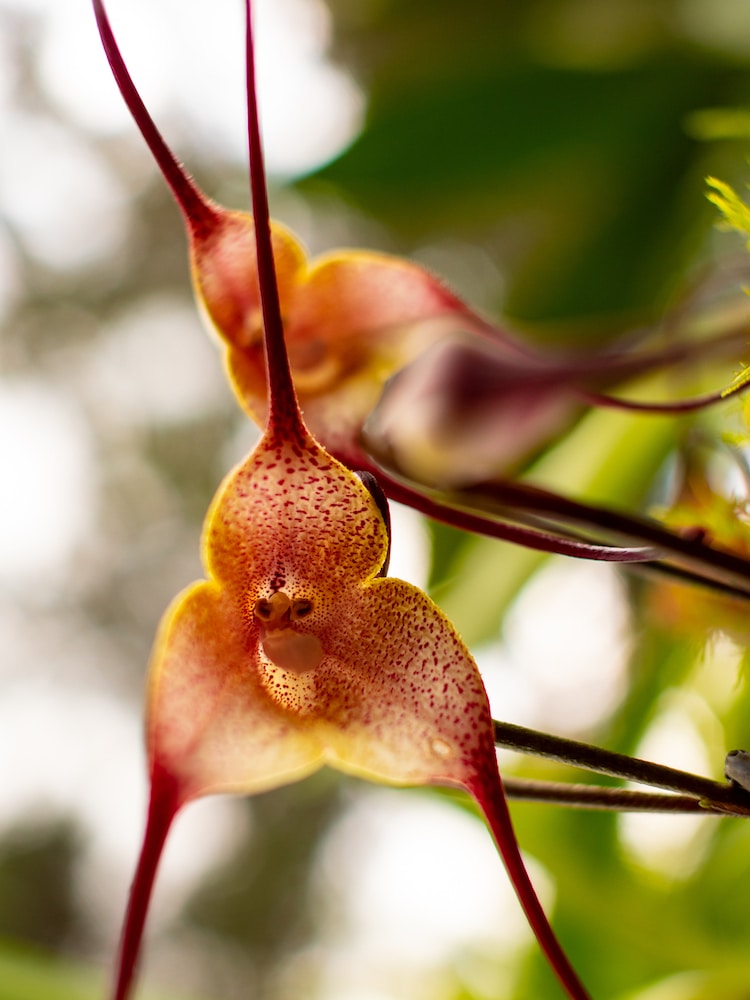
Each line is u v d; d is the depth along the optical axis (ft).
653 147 3.24
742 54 3.12
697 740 1.64
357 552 0.93
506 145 3.34
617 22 3.26
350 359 1.10
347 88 4.18
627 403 1.04
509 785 0.93
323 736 0.93
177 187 1.05
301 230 5.57
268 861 7.93
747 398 0.98
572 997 0.89
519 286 3.41
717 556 1.01
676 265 3.21
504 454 1.83
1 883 7.88
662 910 1.82
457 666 0.92
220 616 0.93
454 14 3.44
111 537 8.44
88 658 8.32
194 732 0.93
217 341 1.06
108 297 8.25
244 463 0.93
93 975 1.71
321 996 2.49
